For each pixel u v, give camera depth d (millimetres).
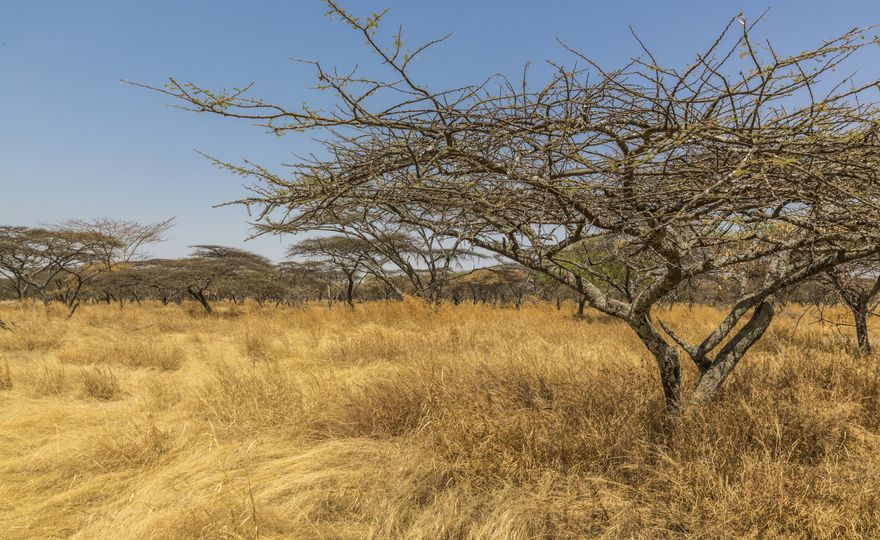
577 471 3287
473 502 3113
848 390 4555
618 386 4242
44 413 5195
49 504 3379
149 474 3793
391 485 3330
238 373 6832
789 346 7246
